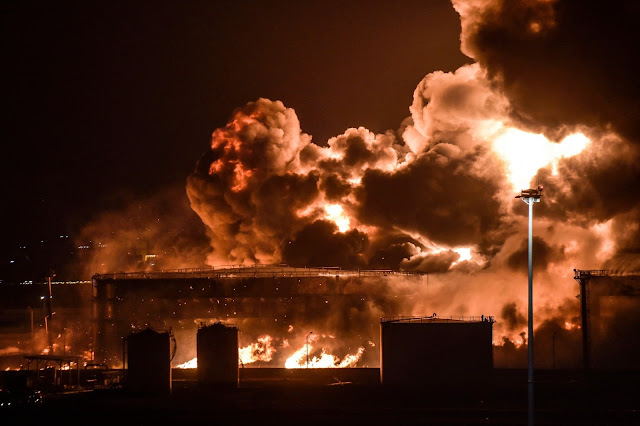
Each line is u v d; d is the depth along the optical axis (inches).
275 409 3284.9
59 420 3166.8
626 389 3444.9
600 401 3366.1
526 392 3442.4
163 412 3287.4
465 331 3592.5
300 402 3474.4
